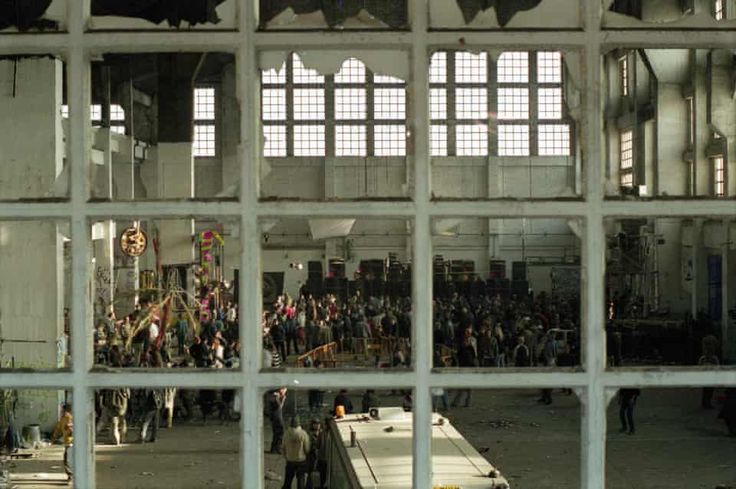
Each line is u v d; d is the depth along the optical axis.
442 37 3.39
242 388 3.38
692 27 3.40
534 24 3.45
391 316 35.78
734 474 18.50
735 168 34.28
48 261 21.36
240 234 3.40
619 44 3.40
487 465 10.38
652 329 33.38
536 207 3.39
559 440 22.08
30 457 19.69
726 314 32.94
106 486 17.44
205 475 18.41
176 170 36.31
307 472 15.87
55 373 3.38
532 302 46.47
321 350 31.86
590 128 3.41
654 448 21.02
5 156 21.39
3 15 3.45
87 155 3.42
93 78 35.44
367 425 13.07
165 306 30.44
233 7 3.43
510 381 3.39
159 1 3.52
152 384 3.38
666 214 3.38
